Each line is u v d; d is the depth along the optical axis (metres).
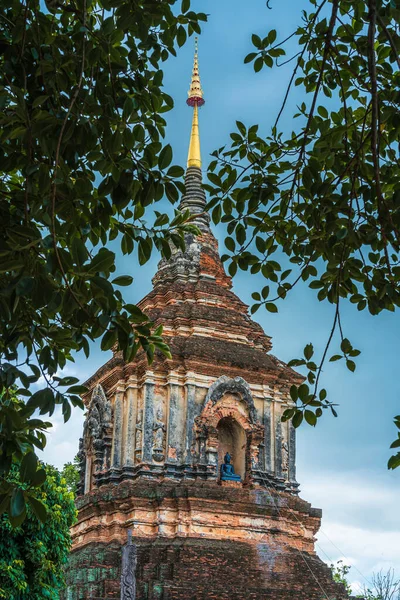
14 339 14.45
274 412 48.91
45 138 13.31
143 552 41.53
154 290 52.44
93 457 48.72
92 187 15.03
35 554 33.03
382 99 15.78
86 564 41.28
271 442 48.06
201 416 45.72
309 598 42.12
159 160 14.46
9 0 14.31
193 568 40.41
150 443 45.31
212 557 41.28
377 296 16.05
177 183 14.67
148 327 14.66
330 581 43.62
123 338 13.60
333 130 16.19
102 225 15.37
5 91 13.08
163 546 41.88
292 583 42.50
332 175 18.80
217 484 45.06
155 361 46.66
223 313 50.59
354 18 15.83
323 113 18.02
